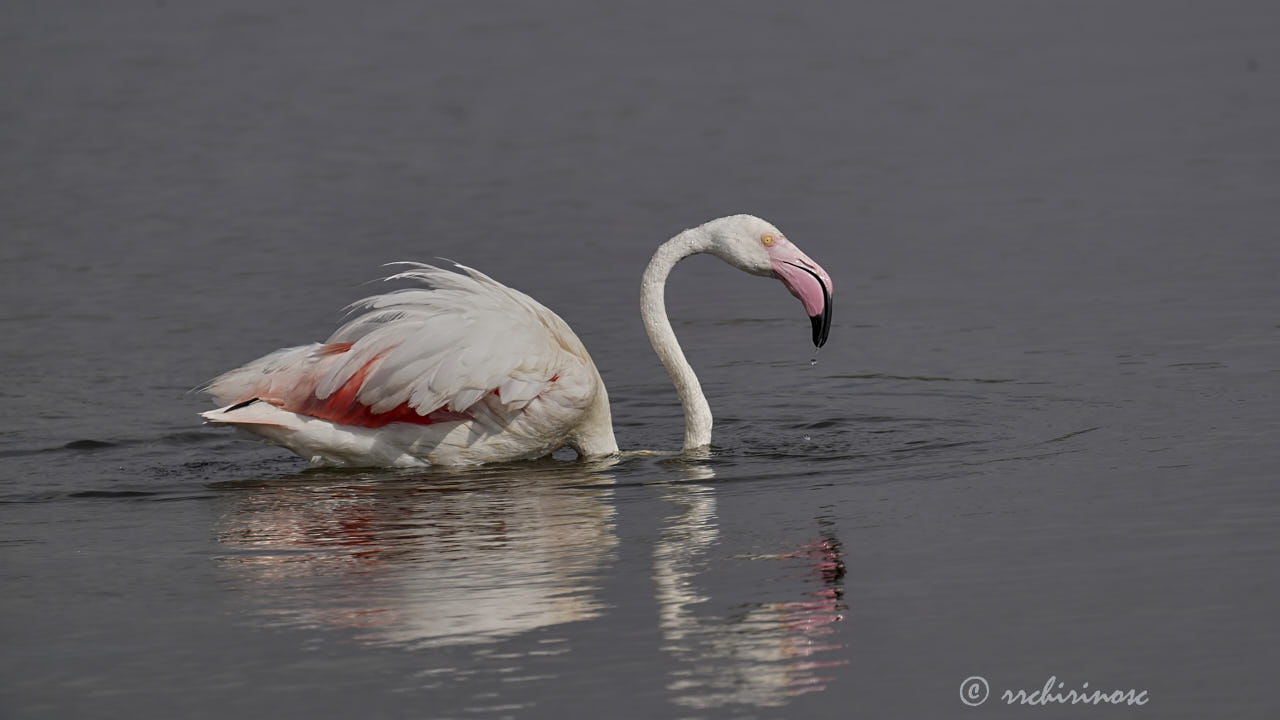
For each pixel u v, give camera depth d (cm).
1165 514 1016
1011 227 2119
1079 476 1124
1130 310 1703
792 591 900
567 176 2466
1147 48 3269
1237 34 3344
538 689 770
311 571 962
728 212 2231
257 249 2072
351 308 1256
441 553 992
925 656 803
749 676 781
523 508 1103
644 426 1405
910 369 1538
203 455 1298
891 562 946
